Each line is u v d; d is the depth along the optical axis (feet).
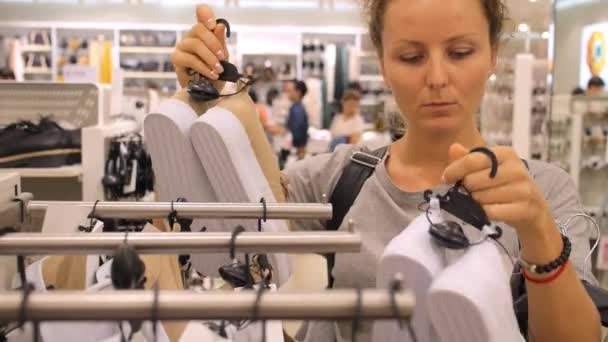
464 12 2.62
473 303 1.63
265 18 26.78
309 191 3.66
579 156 9.95
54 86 8.68
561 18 9.73
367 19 3.37
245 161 2.81
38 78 25.18
